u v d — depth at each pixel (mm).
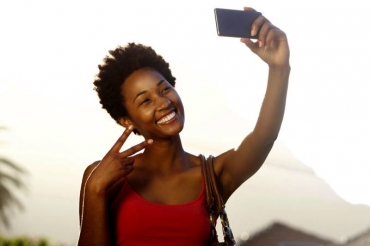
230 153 2764
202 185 2662
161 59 2762
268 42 2607
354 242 36344
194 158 2803
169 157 2711
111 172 2514
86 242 2500
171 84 2785
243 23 2600
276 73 2650
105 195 2523
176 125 2633
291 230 36750
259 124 2674
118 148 2611
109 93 2719
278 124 2674
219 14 2578
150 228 2531
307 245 35375
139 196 2596
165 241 2537
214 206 2641
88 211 2512
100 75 2742
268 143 2693
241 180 2773
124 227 2551
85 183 2721
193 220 2555
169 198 2635
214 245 2604
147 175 2682
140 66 2701
